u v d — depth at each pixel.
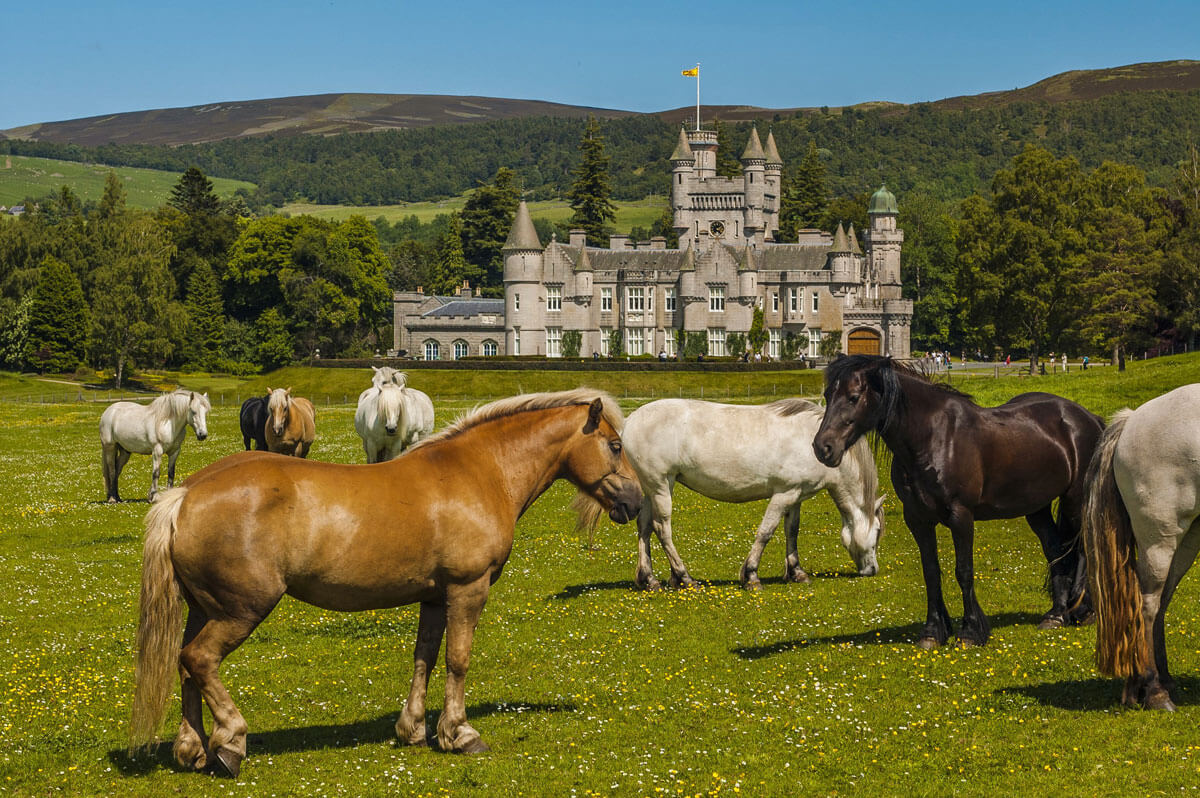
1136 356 99.12
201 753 10.34
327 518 10.20
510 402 11.55
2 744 11.30
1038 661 13.34
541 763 10.53
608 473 11.72
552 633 15.67
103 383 112.56
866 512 18.73
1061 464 14.67
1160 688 11.38
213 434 49.22
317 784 10.07
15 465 40.41
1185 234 87.44
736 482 18.23
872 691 12.49
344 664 14.41
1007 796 9.56
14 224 134.00
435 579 10.74
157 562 9.84
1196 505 10.81
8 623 17.25
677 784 9.98
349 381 90.94
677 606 17.03
